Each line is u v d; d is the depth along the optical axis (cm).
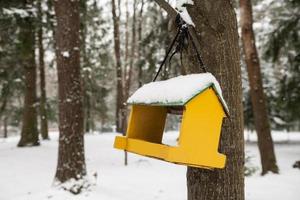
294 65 1442
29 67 1641
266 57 1440
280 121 2161
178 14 300
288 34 1338
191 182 310
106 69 2692
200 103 253
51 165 1143
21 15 1238
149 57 1562
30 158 1272
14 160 1230
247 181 1007
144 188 854
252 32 1184
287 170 1159
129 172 1058
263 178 1045
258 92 1159
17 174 998
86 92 2619
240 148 309
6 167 1104
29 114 1628
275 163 1115
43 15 1408
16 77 1612
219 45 304
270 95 2075
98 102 2933
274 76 2067
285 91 1530
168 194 805
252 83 1173
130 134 307
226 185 301
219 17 305
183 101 239
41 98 2022
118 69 1636
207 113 255
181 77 277
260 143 1130
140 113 311
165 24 1491
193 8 306
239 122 309
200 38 305
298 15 1317
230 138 305
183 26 296
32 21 1313
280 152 1638
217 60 303
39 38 1923
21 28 1299
